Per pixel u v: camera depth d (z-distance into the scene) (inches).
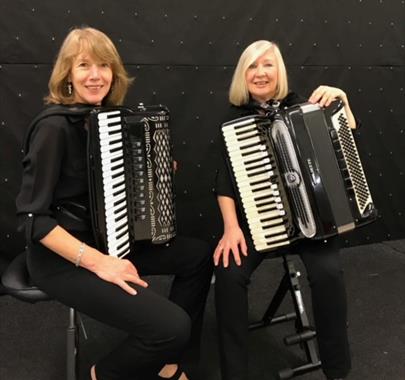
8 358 73.2
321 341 63.7
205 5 95.7
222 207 69.6
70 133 53.4
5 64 86.4
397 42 111.8
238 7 97.8
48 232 51.0
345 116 65.4
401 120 116.4
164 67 95.7
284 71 72.4
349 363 64.3
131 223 58.8
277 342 77.9
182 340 54.4
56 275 54.6
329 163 62.1
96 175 52.3
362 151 114.5
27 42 86.6
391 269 106.5
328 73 107.7
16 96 88.1
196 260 66.3
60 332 80.7
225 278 62.5
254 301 92.0
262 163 63.1
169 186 62.1
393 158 117.8
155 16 93.0
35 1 85.7
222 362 62.3
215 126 101.4
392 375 69.6
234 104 74.0
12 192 91.3
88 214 56.6
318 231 62.0
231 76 100.3
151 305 53.5
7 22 84.9
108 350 76.1
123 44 92.2
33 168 51.0
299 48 104.0
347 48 107.9
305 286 97.7
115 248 55.2
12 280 58.0
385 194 119.0
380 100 113.6
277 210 63.4
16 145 89.8
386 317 85.7
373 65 111.1
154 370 59.7
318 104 64.6
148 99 96.0
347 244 118.5
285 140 61.6
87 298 53.4
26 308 88.0
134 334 54.1
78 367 64.1
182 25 95.1
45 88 89.3
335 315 61.9
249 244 66.1
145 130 58.7
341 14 105.7
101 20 90.0
